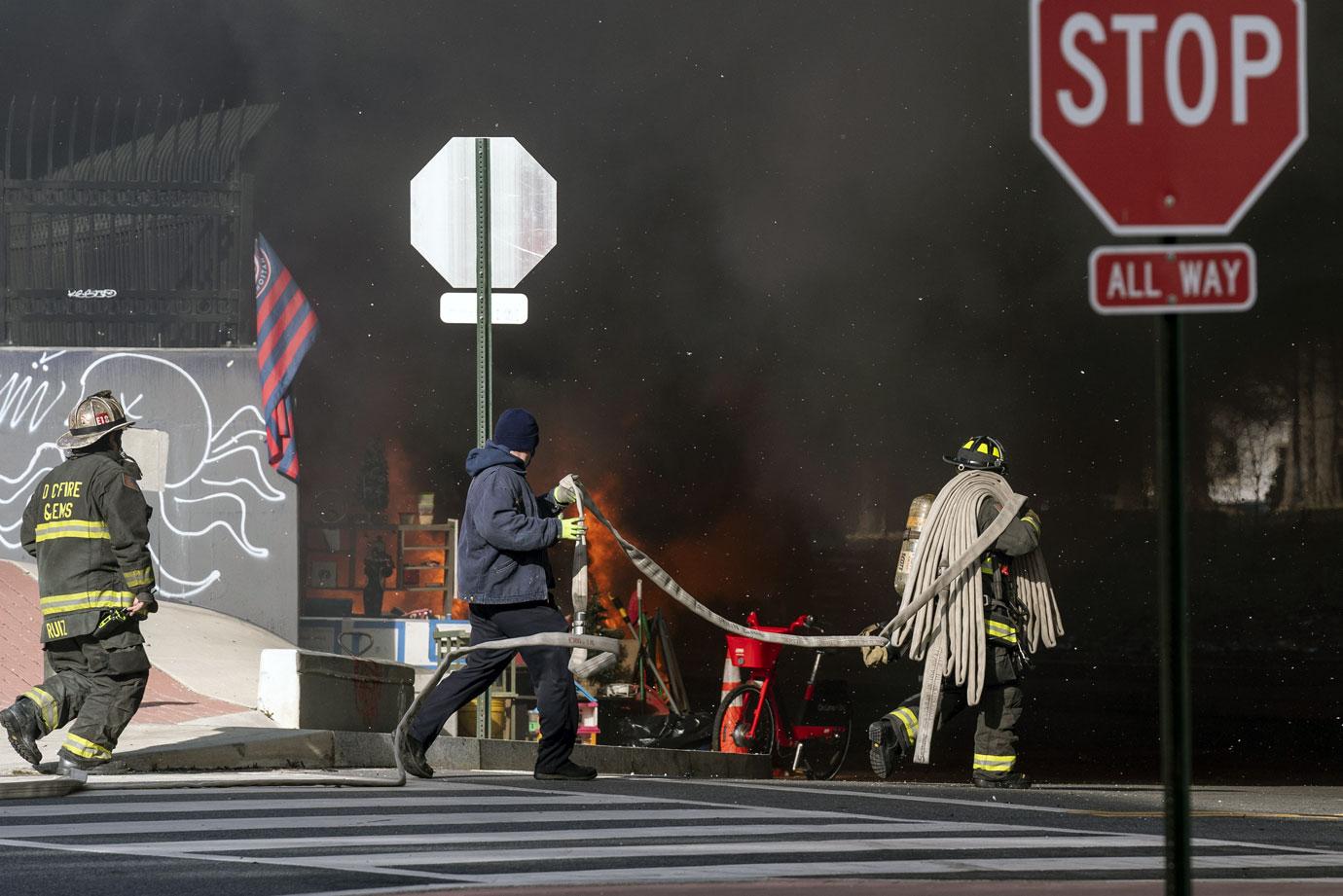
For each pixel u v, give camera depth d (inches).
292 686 1491.1
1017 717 1421.0
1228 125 448.5
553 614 1270.9
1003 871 837.2
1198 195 447.2
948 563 1400.1
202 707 1606.8
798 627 2062.0
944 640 1384.1
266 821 995.9
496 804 1102.4
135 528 1167.6
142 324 2269.9
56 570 1166.3
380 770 1338.6
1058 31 445.4
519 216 1646.2
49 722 1163.3
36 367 2212.1
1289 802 1325.0
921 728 1390.3
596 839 943.7
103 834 936.9
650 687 2144.4
